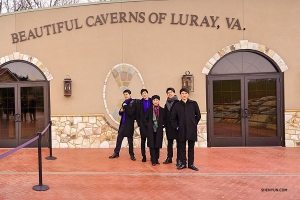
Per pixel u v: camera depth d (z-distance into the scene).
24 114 8.70
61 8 8.61
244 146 8.30
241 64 8.40
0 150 8.39
